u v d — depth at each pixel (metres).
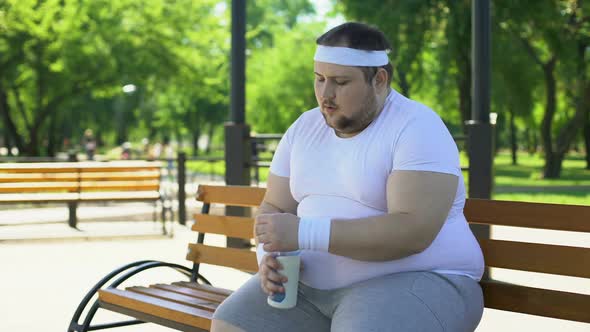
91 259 6.97
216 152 67.12
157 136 66.38
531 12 22.45
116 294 3.30
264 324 2.55
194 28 25.45
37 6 23.88
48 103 28.45
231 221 3.55
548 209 2.68
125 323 3.52
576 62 25.53
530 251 2.71
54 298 5.36
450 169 2.36
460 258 2.46
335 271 2.52
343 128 2.43
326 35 2.41
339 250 2.36
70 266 6.61
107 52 24.34
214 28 25.61
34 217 10.52
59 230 9.09
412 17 22.62
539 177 27.16
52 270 6.43
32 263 6.76
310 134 2.63
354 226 2.35
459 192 2.52
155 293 3.34
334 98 2.39
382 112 2.45
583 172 32.59
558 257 2.65
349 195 2.49
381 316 2.26
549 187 20.95
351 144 2.47
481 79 5.76
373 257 2.36
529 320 4.70
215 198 3.65
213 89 28.86
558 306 2.62
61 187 8.87
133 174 9.06
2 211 11.41
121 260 6.91
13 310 5.01
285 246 2.38
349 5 23.62
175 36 25.27
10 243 7.99
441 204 2.33
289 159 2.78
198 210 11.63
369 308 2.30
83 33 24.42
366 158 2.43
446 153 2.37
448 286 2.41
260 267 2.51
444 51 23.69
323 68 2.39
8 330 4.52
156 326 4.59
